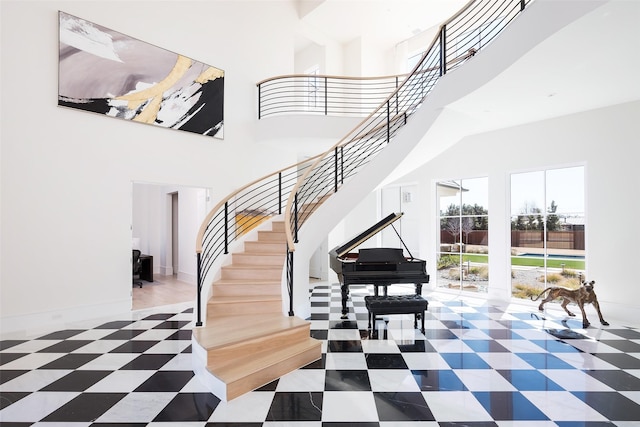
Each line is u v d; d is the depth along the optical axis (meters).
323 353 3.69
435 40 4.92
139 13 5.56
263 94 7.36
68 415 2.47
